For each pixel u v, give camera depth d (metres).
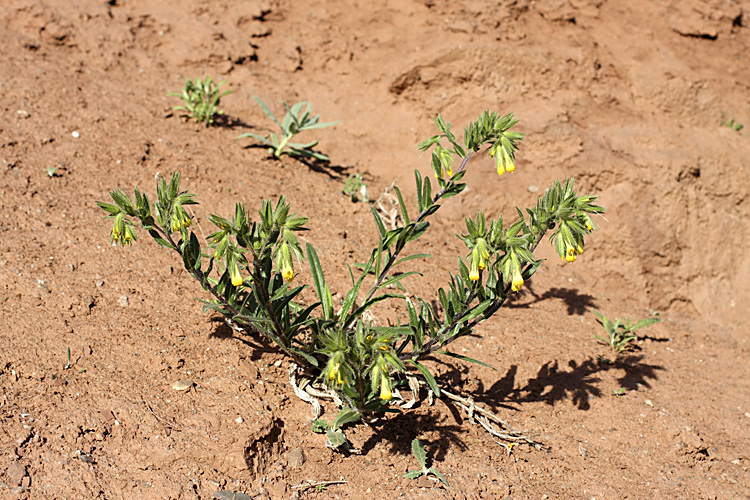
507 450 0.81
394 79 1.11
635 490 0.80
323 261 0.92
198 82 1.03
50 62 1.06
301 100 1.11
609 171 1.04
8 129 0.96
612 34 1.22
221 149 1.01
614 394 0.87
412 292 0.91
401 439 0.80
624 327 0.93
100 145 0.97
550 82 1.11
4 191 0.90
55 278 0.85
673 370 0.91
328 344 0.73
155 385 0.79
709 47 1.27
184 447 0.76
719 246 1.04
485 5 1.17
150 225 0.74
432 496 0.76
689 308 1.01
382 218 0.99
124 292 0.85
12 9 1.09
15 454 0.74
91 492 0.73
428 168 1.05
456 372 0.85
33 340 0.80
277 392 0.81
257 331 0.84
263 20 1.21
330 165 1.04
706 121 1.14
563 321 0.94
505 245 0.75
